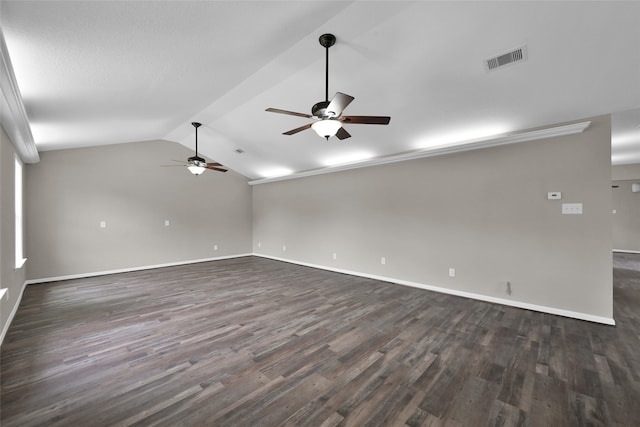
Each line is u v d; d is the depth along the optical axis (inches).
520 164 148.9
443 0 86.3
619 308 146.7
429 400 76.1
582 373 88.4
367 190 218.5
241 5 79.1
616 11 83.4
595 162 129.9
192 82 129.3
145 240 254.4
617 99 119.1
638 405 73.8
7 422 67.8
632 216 335.0
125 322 130.3
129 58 97.8
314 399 76.7
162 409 72.9
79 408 73.1
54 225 210.7
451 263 172.9
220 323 128.8
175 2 72.8
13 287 142.2
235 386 82.5
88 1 66.8
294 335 116.2
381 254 209.2
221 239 306.5
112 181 237.5
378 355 99.8
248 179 331.0
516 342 109.1
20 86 103.3
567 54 100.6
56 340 112.2
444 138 171.6
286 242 292.0
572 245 134.8
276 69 126.0
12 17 67.4
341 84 136.0
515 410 72.2
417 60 114.9
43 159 206.8
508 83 119.2
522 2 84.8
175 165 272.5
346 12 89.6
